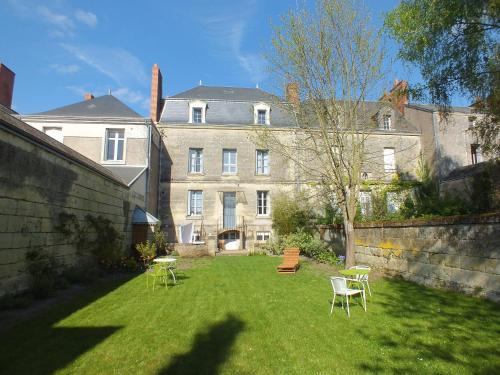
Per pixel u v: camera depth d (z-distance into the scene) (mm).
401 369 3791
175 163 20484
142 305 6703
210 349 4387
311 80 11148
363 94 10953
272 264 13344
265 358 4109
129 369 3793
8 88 18984
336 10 10719
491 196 9984
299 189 19562
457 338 4695
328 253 13891
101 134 17875
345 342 4633
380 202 15195
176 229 19906
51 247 8234
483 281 6734
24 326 5297
